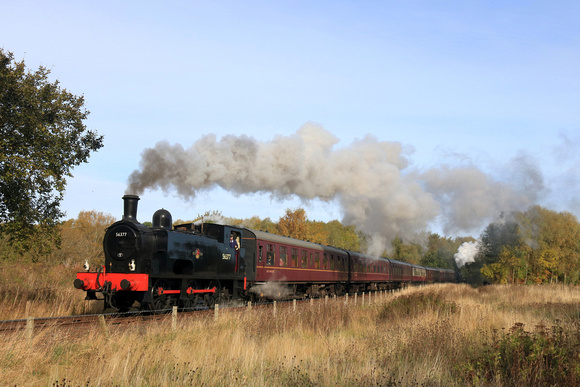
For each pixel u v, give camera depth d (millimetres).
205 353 8609
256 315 12828
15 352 7328
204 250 17281
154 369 7484
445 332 10203
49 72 15812
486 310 15523
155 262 15070
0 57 14156
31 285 19359
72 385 6262
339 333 12047
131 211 15555
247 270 20344
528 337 8578
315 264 25859
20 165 14242
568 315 15258
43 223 16219
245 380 6906
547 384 6832
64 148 16031
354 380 7211
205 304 17625
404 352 9102
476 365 7797
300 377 7391
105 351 8008
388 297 23047
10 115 14438
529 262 42656
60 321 11594
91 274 14273
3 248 24797
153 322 11297
